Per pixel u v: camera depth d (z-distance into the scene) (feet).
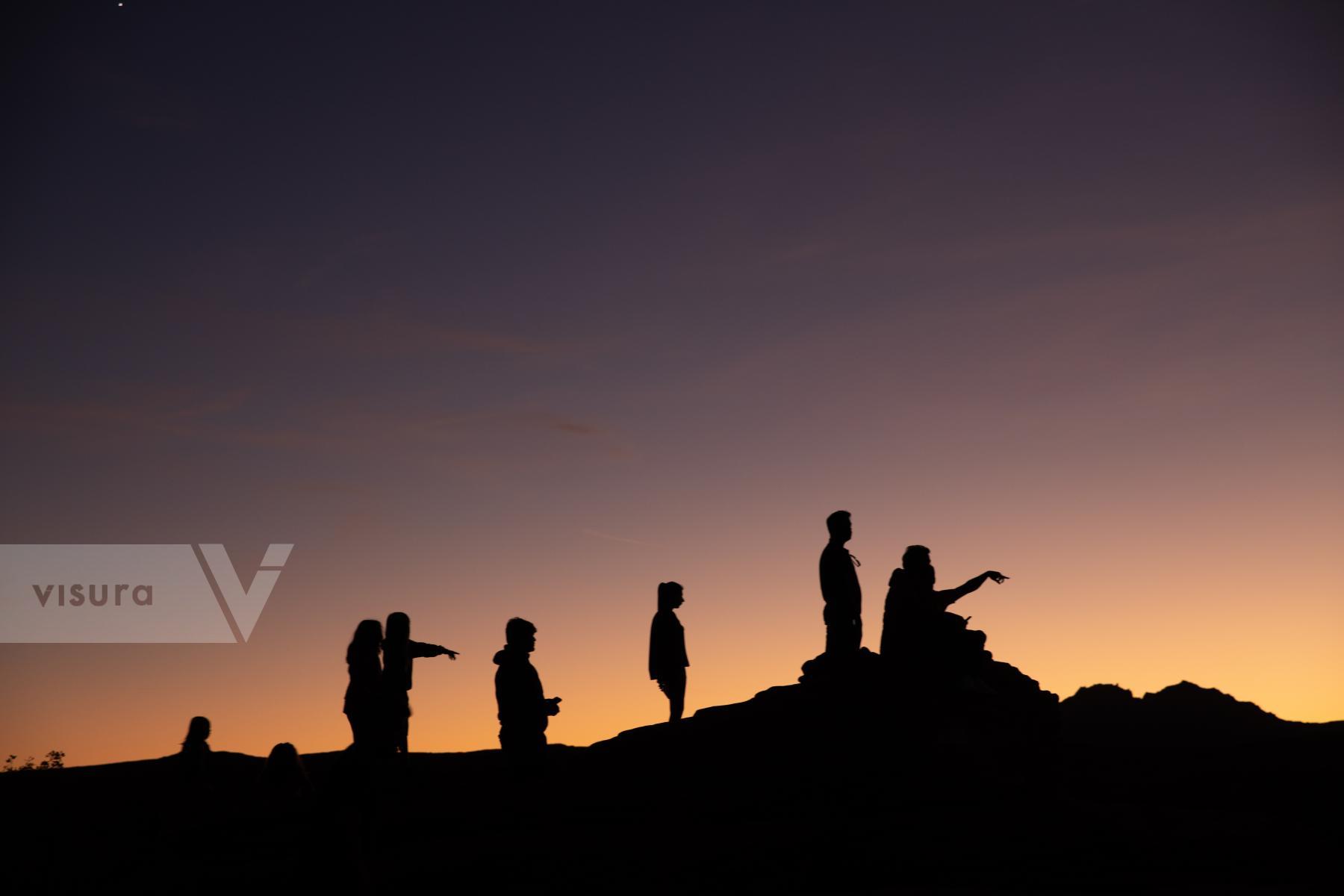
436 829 45.96
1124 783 53.57
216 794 54.03
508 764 49.60
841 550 56.08
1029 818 43.06
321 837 33.35
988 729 49.78
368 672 49.49
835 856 40.42
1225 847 40.37
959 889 37.22
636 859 41.06
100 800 52.42
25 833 46.98
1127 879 38.04
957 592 52.16
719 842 41.98
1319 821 44.06
